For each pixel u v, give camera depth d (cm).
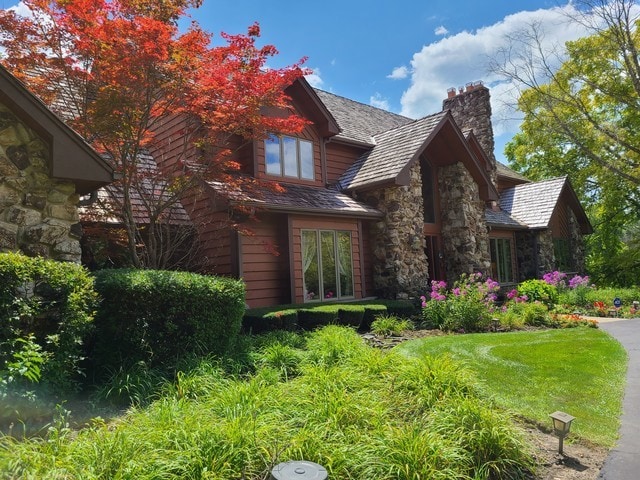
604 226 2766
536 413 515
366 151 1495
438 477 337
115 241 933
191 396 475
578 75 2009
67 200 615
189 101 817
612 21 1747
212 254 1083
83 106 818
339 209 1169
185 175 954
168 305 582
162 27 708
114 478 281
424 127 1396
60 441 332
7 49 756
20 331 434
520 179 2362
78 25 733
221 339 634
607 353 791
